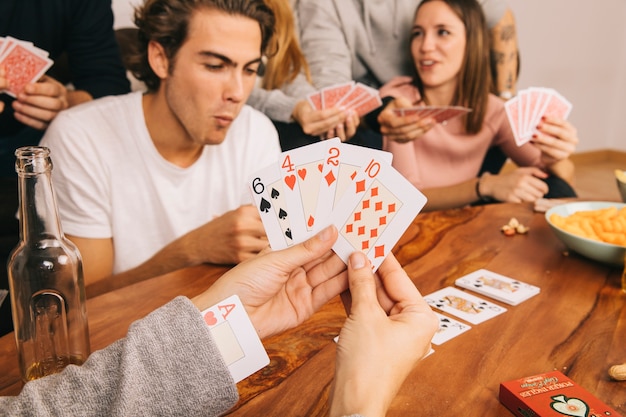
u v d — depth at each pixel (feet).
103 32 6.91
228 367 2.42
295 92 8.30
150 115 5.88
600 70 16.60
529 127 7.82
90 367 2.17
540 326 3.47
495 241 4.96
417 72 9.29
